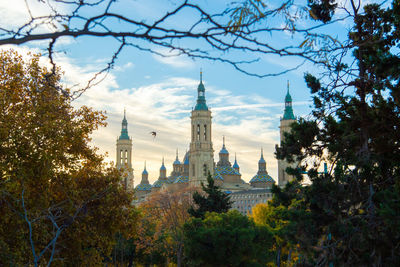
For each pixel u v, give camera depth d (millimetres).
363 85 22578
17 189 29812
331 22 5340
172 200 112250
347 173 26531
